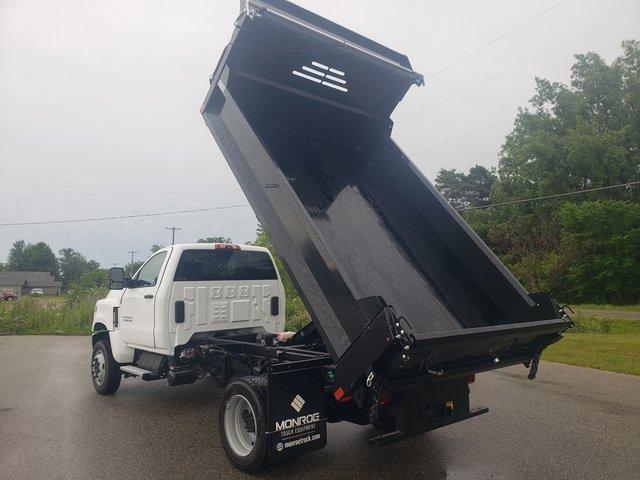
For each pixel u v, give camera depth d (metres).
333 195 5.27
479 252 5.10
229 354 5.84
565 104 50.75
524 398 7.52
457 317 4.70
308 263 4.02
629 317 26.33
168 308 6.30
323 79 5.77
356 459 4.97
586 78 50.34
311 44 5.32
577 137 46.94
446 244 5.39
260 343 6.23
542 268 35.81
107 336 7.88
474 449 5.27
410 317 4.34
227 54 5.11
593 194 46.16
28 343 15.16
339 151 6.06
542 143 49.25
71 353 12.74
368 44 5.82
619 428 6.00
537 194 49.34
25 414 6.57
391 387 3.78
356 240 4.85
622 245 39.34
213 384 8.52
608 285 39.38
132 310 6.91
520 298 4.77
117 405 7.05
